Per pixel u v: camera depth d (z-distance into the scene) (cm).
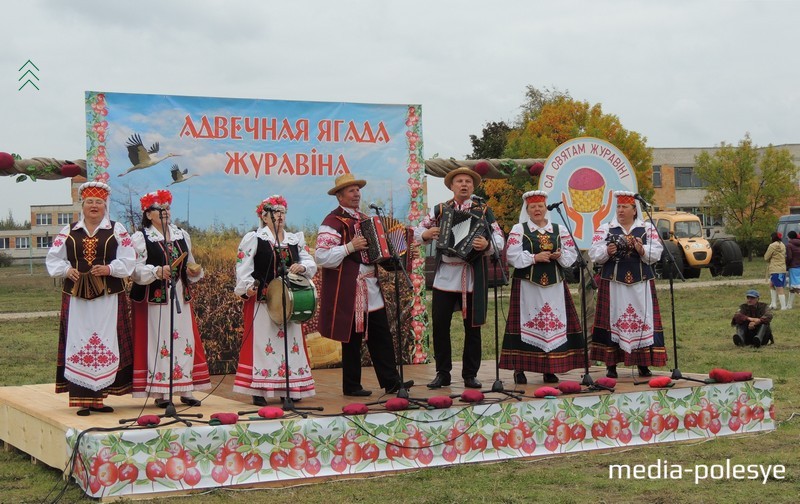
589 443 716
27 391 826
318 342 993
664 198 5459
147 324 702
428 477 638
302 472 628
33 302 2692
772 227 4744
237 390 710
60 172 917
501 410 688
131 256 685
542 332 807
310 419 632
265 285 703
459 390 778
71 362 673
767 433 777
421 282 1045
